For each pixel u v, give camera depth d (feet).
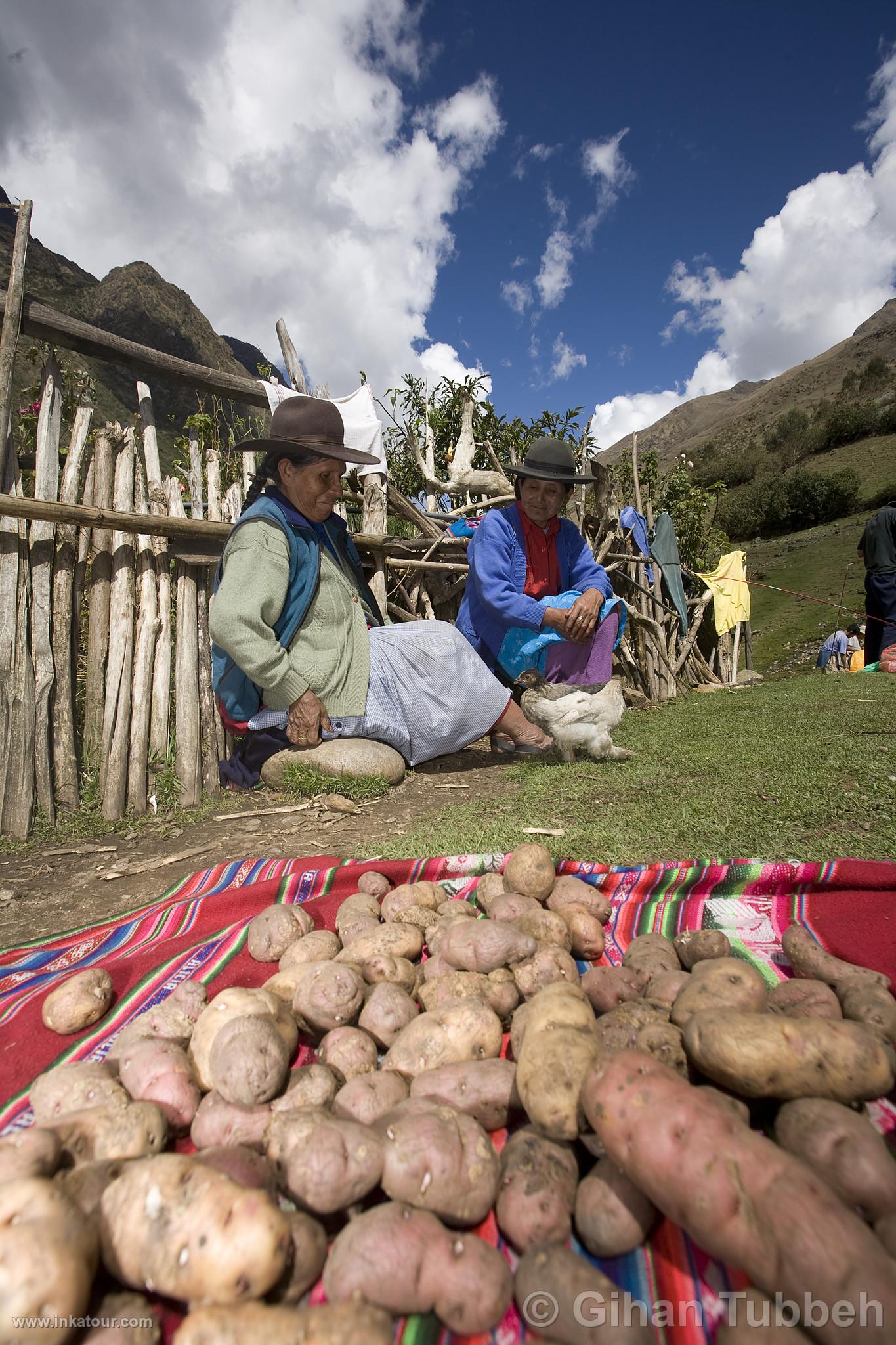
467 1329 3.46
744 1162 3.38
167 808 13.07
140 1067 5.05
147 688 13.51
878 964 6.06
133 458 14.67
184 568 14.39
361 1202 4.10
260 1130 4.59
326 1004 5.62
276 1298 3.56
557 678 16.74
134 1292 3.66
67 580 13.10
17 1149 3.95
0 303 13.30
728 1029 4.34
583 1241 3.89
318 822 11.99
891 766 11.76
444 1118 4.27
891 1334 2.84
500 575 16.17
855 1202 3.56
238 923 7.91
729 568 34.04
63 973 7.13
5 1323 3.11
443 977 5.88
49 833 11.89
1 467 12.86
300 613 13.61
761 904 7.41
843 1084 4.06
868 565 30.35
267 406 18.54
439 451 33.83
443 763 16.26
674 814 10.23
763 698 23.30
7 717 11.94
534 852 7.57
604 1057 4.14
